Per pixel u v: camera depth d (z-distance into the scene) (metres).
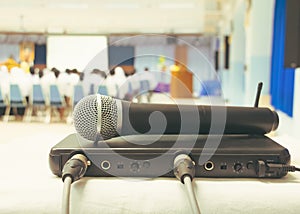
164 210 0.45
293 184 0.48
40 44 9.89
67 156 0.49
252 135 0.59
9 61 7.41
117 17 7.26
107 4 5.84
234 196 0.46
